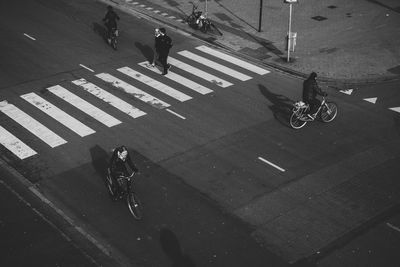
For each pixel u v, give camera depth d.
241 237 13.65
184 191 15.40
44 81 21.94
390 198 15.04
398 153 17.25
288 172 16.22
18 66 23.23
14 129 18.53
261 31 27.27
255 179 15.89
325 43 25.95
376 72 22.95
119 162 14.08
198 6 30.59
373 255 13.00
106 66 23.41
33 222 14.27
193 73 22.95
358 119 19.42
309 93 18.38
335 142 17.88
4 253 13.19
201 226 14.05
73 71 22.88
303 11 30.05
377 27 27.77
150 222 14.22
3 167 16.55
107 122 19.00
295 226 13.99
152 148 17.47
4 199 15.14
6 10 29.80
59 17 28.89
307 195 15.19
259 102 20.52
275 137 18.12
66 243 13.53
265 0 31.66
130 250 13.28
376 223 14.07
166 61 22.42
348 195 15.18
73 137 18.11
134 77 22.42
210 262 12.88
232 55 24.84
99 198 15.20
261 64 23.95
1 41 25.70
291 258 12.96
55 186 15.70
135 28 27.72
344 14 29.59
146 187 15.57
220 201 14.97
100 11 29.88
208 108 20.00
